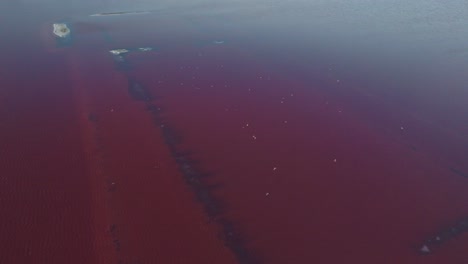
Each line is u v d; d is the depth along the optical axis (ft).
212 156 83.46
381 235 62.95
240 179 76.43
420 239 62.08
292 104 106.11
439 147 87.10
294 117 99.55
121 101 106.42
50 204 68.13
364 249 60.13
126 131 91.86
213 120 97.86
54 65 129.49
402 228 64.28
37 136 88.74
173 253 58.90
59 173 76.43
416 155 84.12
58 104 103.65
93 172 77.15
